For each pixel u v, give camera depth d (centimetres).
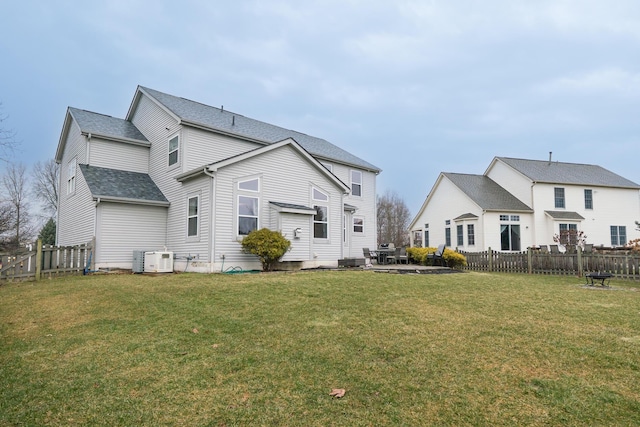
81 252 1252
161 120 1606
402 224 5709
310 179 1522
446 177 2816
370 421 284
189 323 557
